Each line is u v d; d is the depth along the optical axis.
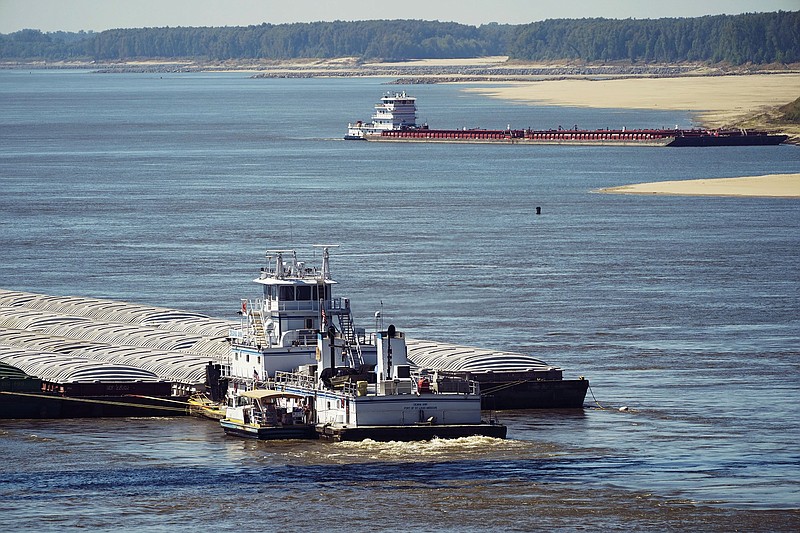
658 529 163.25
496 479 183.38
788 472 186.62
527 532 162.38
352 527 164.62
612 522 165.75
